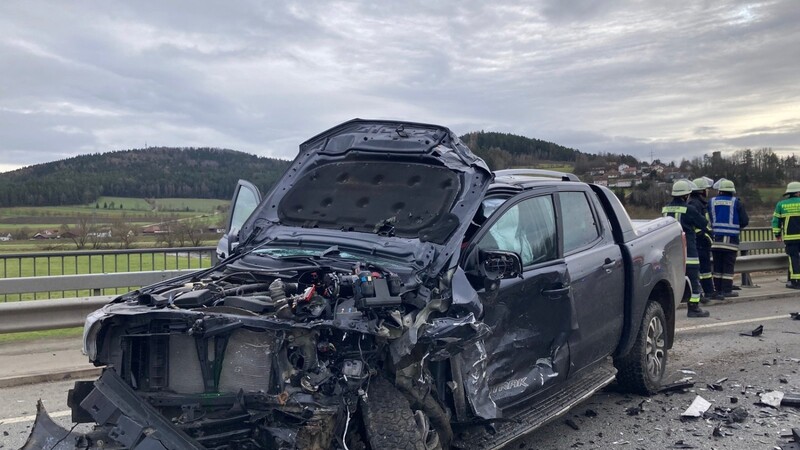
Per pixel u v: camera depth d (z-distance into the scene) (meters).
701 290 11.69
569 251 5.25
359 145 5.04
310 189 5.03
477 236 4.28
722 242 12.02
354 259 4.15
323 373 3.32
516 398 4.47
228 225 6.54
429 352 3.63
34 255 9.62
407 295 3.70
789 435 5.28
